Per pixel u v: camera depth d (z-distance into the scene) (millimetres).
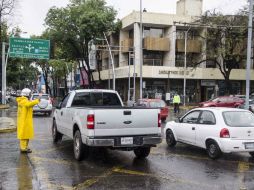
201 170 9070
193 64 46375
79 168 9125
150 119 9875
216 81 49812
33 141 13570
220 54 42906
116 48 53906
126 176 8367
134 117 9672
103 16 46938
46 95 30422
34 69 80000
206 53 44062
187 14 50500
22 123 11000
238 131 10227
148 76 45594
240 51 44188
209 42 43906
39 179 7980
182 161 10180
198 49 48000
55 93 88625
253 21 40438
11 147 12047
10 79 55312
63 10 49594
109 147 9727
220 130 10289
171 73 46406
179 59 48594
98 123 9305
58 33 49406
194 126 11445
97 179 8062
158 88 48156
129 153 11367
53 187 7379
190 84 49156
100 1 49562
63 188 7324
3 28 47875
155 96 47781
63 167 9211
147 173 8680
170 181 7965
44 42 41125
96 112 9297
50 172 8648
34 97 29719
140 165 9578
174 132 12531
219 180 8102
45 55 41188
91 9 47969
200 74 47750
